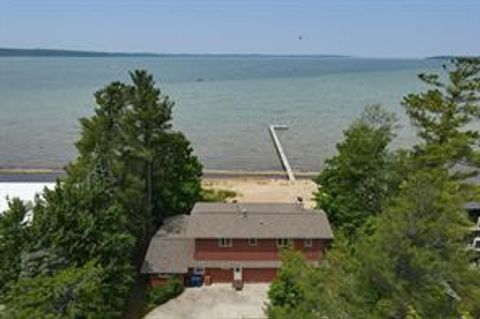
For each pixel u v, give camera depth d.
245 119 134.38
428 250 21.67
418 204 22.75
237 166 86.44
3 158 89.69
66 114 141.88
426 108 40.09
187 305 40.81
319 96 195.50
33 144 101.56
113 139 46.22
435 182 26.16
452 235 22.48
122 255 36.50
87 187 37.47
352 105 164.00
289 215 46.25
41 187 55.09
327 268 23.84
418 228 22.22
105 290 33.34
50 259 31.98
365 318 20.20
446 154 37.19
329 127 121.38
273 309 23.59
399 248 21.34
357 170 46.75
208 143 103.69
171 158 54.06
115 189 44.19
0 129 116.69
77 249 33.84
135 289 42.84
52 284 28.47
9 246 32.59
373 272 21.25
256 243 44.69
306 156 93.31
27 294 27.77
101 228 35.66
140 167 49.00
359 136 48.06
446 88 40.00
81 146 46.09
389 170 43.72
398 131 109.56
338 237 32.03
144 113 48.53
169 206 53.97
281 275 33.59
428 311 20.75
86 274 30.11
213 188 71.06
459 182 38.44
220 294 42.69
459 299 21.52
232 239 44.34
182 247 45.59
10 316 26.97
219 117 137.88
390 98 186.00
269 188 72.00
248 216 46.03
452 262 21.98
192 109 154.62
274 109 155.25
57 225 33.81
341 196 47.84
